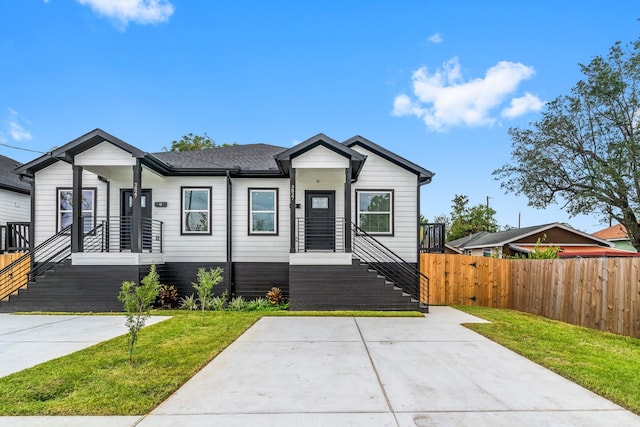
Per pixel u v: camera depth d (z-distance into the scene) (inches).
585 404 142.8
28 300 378.6
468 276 454.3
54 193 454.6
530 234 886.4
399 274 444.5
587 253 716.7
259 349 224.8
